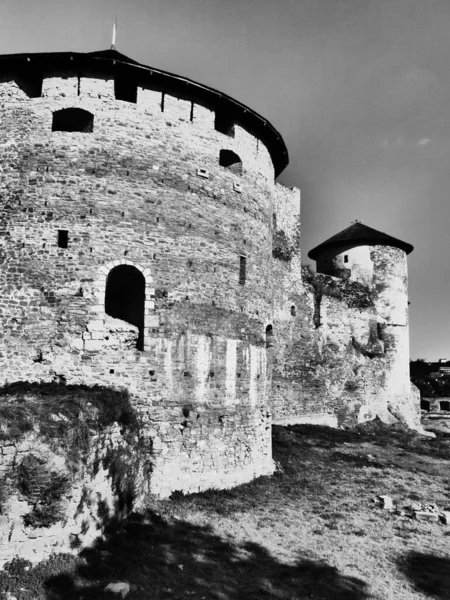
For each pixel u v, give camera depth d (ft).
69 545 33.73
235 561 36.14
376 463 70.54
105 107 51.42
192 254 52.60
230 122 59.93
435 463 75.20
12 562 31.27
